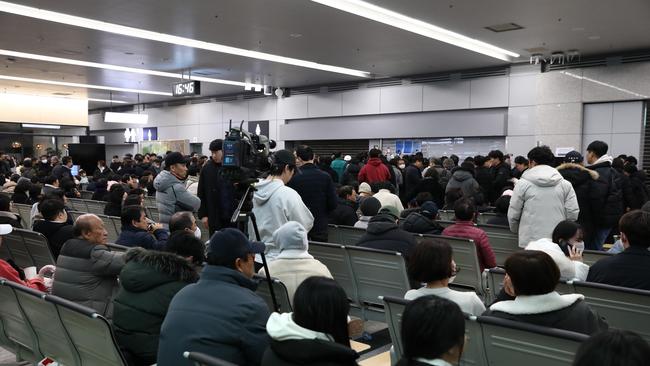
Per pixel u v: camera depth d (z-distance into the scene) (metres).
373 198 5.71
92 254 3.55
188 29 11.11
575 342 1.92
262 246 2.52
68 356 2.90
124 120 22.89
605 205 5.60
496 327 2.15
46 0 9.14
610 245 6.61
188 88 16.25
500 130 15.27
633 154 13.21
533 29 10.88
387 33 11.24
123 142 29.03
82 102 25.03
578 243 3.75
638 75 12.93
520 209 5.01
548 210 4.83
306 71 16.61
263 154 3.83
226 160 3.43
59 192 7.07
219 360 1.74
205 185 4.96
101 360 2.63
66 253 3.63
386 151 18.30
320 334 1.74
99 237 3.70
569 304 2.15
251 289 2.40
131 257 2.85
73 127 25.00
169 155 5.64
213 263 2.37
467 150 16.41
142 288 2.75
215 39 12.02
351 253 4.18
